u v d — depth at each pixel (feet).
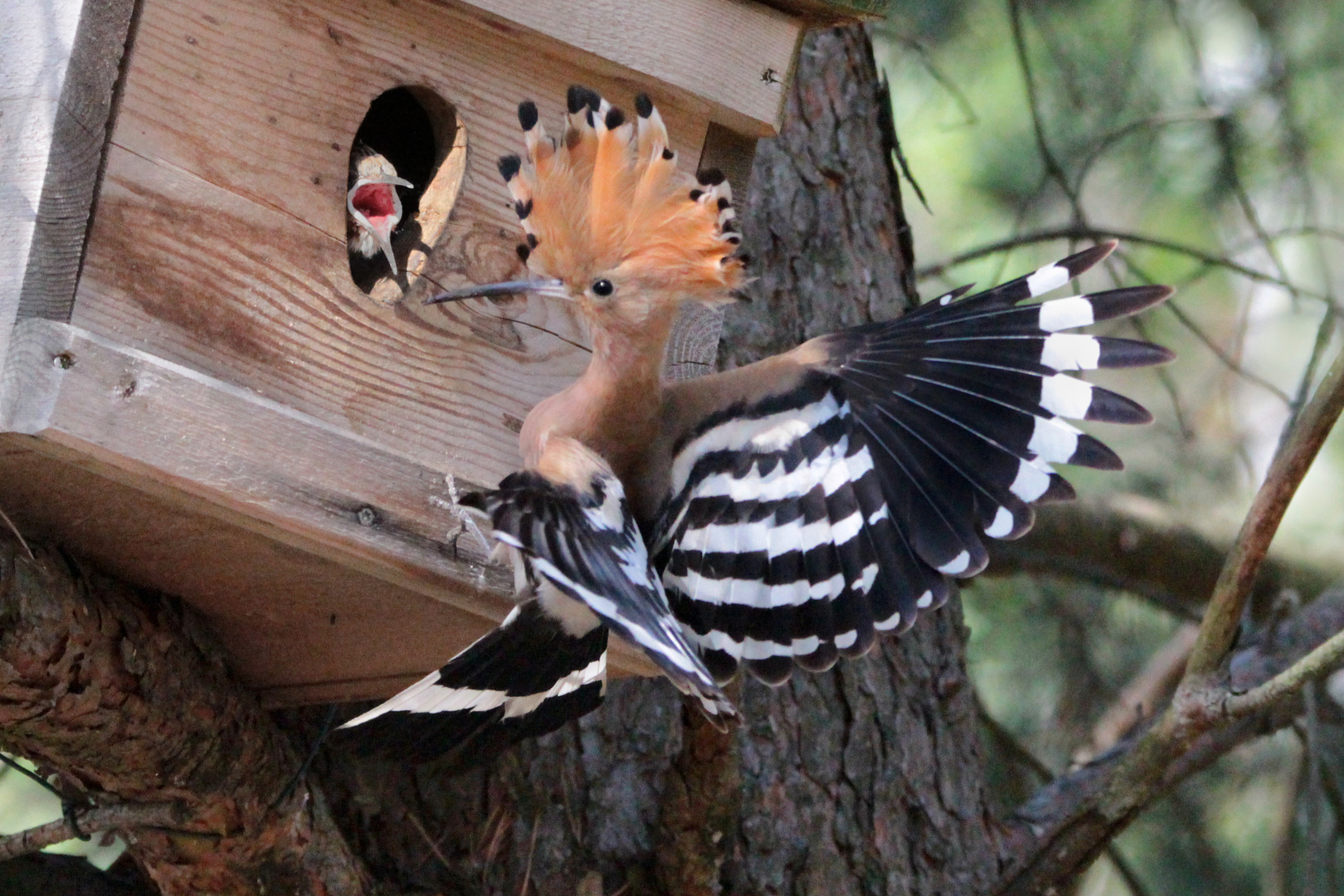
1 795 37.06
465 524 22.30
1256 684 33.55
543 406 22.94
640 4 24.18
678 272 21.75
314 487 21.33
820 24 25.31
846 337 24.09
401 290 23.86
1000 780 38.68
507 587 22.59
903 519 23.16
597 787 28.78
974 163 42.78
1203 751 32.99
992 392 23.16
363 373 23.16
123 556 23.70
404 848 27.66
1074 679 41.27
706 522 23.18
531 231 21.76
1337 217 43.09
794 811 29.22
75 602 22.94
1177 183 42.57
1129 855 39.91
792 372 23.81
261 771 25.61
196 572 24.20
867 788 29.78
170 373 20.45
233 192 22.22
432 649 25.82
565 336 24.82
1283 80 42.16
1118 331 43.34
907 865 29.68
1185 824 40.09
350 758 27.84
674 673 18.70
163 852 25.67
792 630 23.11
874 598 23.09
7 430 19.57
